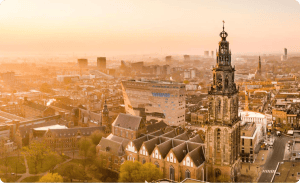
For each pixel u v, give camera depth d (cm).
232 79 17612
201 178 18288
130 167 18562
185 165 18175
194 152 18500
